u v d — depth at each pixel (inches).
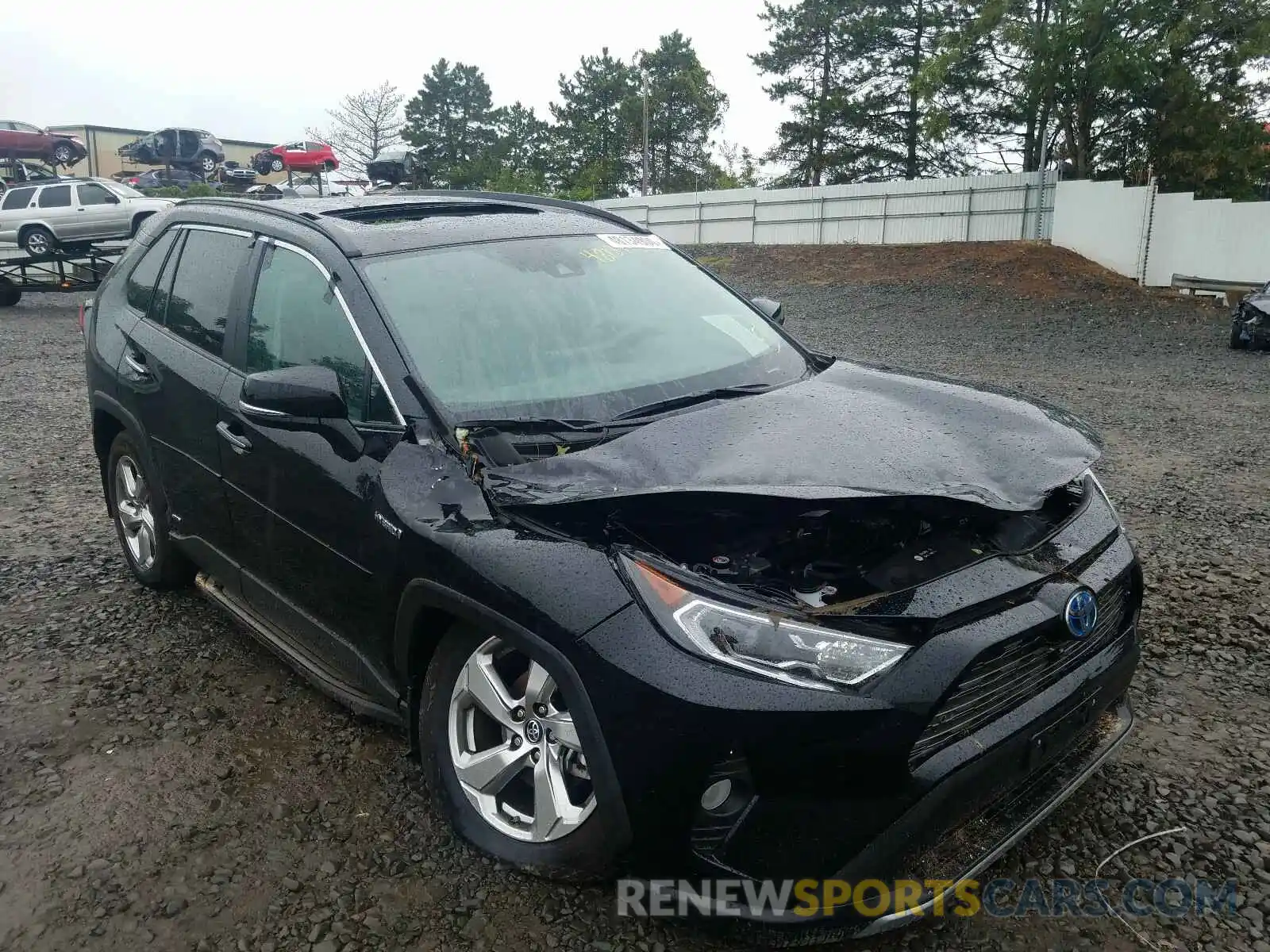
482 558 105.7
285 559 142.2
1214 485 272.7
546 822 105.5
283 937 105.0
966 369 542.9
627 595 96.5
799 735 88.7
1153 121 1216.2
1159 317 831.7
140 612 187.2
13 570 210.2
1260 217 909.2
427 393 122.3
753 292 1119.0
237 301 155.6
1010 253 1130.7
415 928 105.8
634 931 104.6
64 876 114.7
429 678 118.6
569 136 2421.3
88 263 896.3
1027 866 113.9
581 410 126.0
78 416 382.6
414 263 139.6
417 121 2377.0
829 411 122.7
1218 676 157.2
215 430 152.3
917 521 110.9
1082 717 109.0
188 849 119.0
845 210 1364.4
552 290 144.3
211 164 1627.7
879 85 1815.9
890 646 91.5
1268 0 1122.7
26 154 1411.2
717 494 94.7
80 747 141.4
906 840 91.9
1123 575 113.4
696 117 2405.3
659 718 91.6
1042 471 108.0
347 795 129.3
